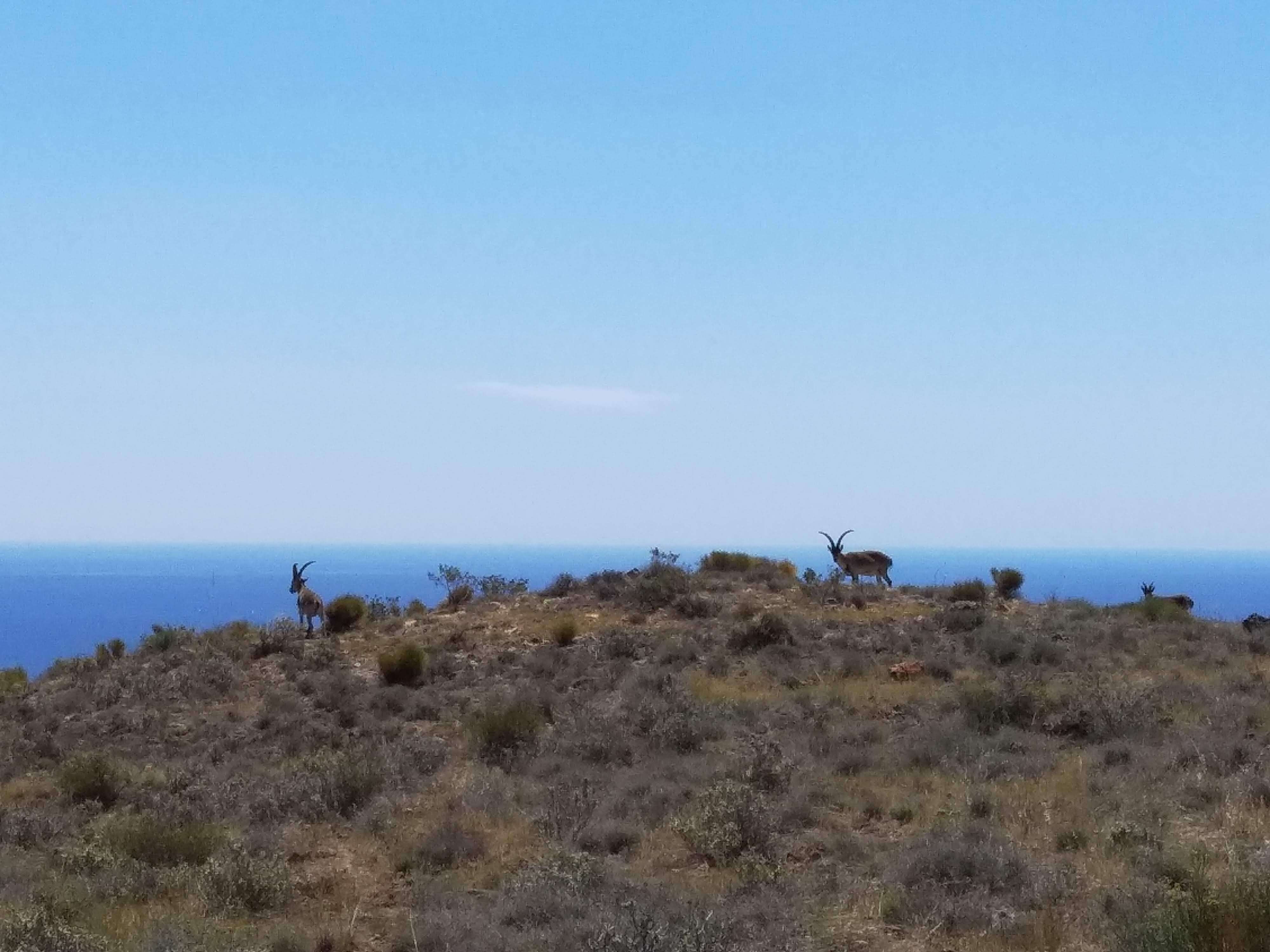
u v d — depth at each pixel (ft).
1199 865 38.32
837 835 50.16
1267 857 39.40
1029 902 39.19
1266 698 73.31
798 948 36.27
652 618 115.65
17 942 37.29
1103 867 41.70
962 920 37.81
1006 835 46.65
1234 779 52.47
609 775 65.16
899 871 42.75
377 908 45.09
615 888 43.57
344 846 55.47
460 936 39.17
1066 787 55.01
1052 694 74.64
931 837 45.93
